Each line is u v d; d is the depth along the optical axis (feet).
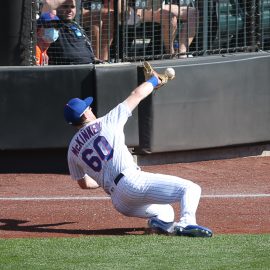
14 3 109.50
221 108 116.06
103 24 117.91
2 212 86.99
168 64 111.96
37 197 95.50
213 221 81.20
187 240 71.46
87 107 75.46
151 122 110.93
